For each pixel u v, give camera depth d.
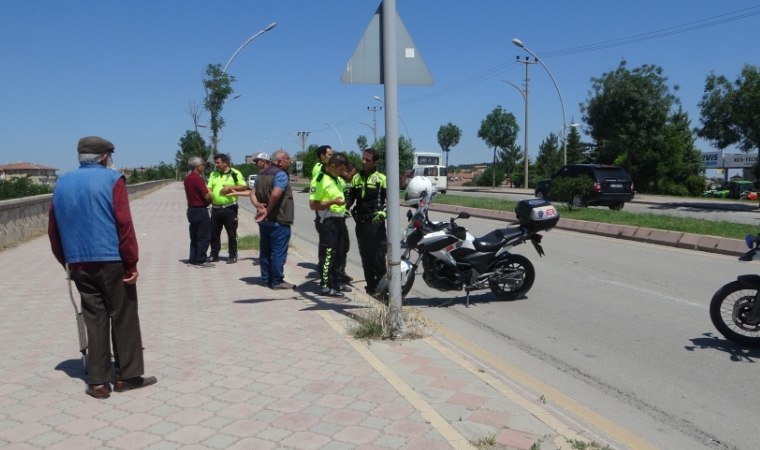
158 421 3.81
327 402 4.09
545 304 7.72
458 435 3.61
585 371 5.28
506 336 6.35
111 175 4.14
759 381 5.00
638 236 13.52
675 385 4.93
